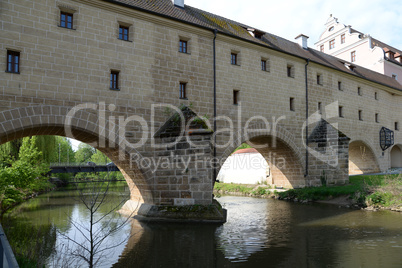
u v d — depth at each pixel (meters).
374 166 35.94
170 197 17.17
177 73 18.83
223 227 15.58
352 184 25.89
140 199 19.19
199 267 9.93
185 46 19.84
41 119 14.01
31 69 13.98
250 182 36.19
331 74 29.61
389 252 11.11
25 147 30.45
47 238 13.28
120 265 10.17
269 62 24.09
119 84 16.61
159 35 18.34
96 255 11.10
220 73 20.91
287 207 22.30
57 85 14.61
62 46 14.95
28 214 19.50
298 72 26.27
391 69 42.28
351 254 10.95
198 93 19.62
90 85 15.59
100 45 16.12
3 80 13.27
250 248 11.90
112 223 16.27
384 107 36.81
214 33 20.50
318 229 14.98
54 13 14.88
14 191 22.05
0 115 13.07
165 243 12.67
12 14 13.73
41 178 31.31
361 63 43.75
